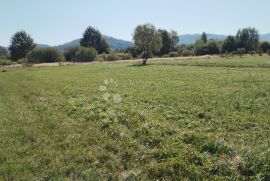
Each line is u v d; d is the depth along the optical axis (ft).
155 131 53.98
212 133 53.78
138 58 441.27
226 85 120.37
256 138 50.98
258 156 40.27
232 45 546.67
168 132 54.34
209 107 75.82
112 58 416.67
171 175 38.42
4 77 200.54
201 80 141.49
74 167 41.93
